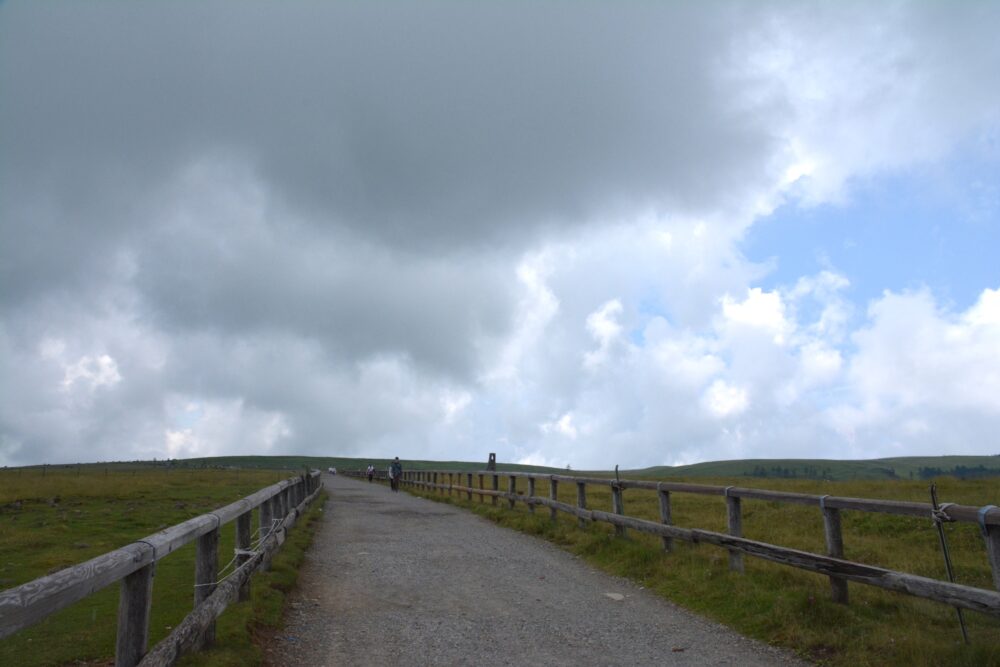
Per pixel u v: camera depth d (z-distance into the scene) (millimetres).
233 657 5254
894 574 6008
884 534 12758
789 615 6734
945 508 5547
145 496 24281
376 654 5988
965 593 5223
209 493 26625
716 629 6898
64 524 14938
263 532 9227
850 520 14078
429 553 11758
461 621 7160
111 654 5578
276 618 6867
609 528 12672
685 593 8297
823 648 6059
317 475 27531
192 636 4652
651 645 6344
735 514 8688
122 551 3527
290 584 8625
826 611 6648
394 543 12992
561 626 6988
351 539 13531
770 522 14406
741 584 7980
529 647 6254
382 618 7258
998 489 18953
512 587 8930
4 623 2377
